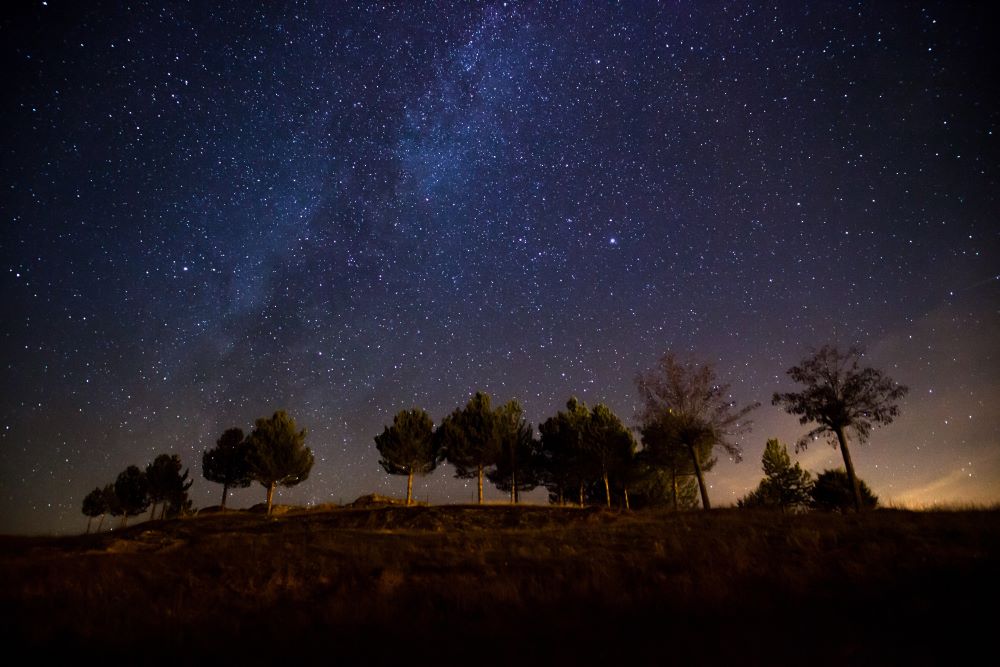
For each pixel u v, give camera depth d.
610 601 10.43
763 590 10.41
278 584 14.19
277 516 38.03
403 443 45.06
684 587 10.77
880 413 29.73
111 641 9.50
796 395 31.53
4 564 16.62
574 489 53.06
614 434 45.59
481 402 48.34
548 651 7.97
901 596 9.42
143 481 51.31
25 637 9.91
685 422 36.56
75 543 22.94
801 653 7.11
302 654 8.48
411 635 9.20
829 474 42.09
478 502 41.50
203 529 31.22
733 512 26.62
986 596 9.01
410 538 21.38
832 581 10.71
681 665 7.01
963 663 6.64
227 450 49.44
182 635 9.61
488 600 11.15
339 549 18.31
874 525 17.36
